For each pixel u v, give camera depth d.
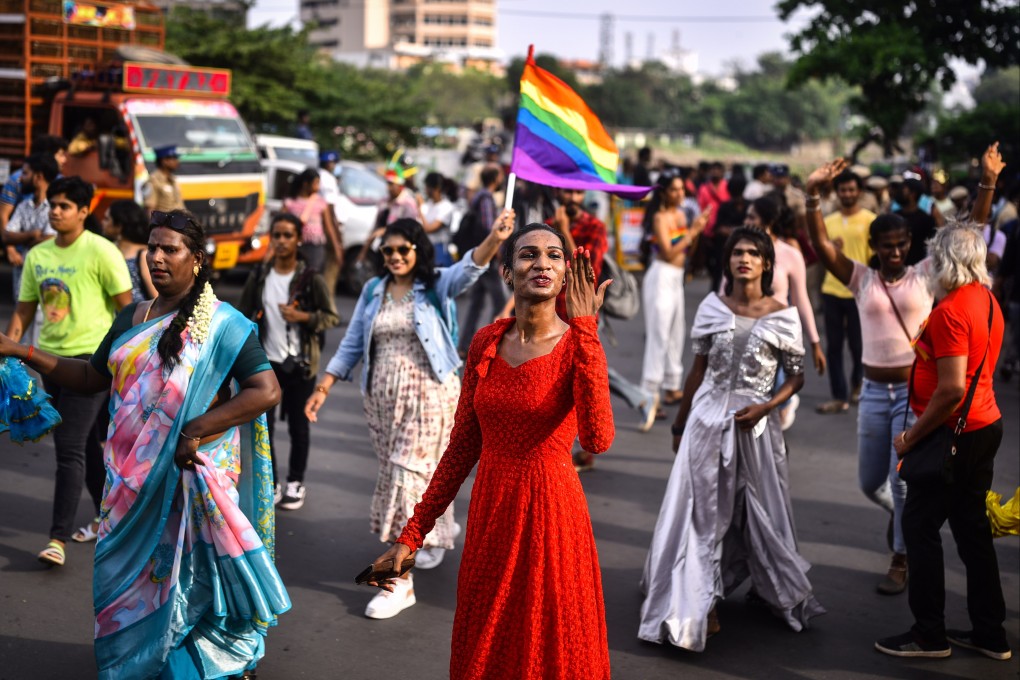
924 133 23.62
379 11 151.38
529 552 3.14
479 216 10.55
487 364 3.23
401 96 31.62
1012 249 9.64
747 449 4.67
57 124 12.43
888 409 5.16
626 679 4.23
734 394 4.69
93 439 5.59
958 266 4.25
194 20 26.70
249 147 13.02
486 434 3.25
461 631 3.26
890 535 5.25
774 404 4.65
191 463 3.61
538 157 5.30
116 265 5.35
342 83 31.00
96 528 5.61
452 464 3.39
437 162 37.06
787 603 4.64
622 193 5.39
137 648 3.64
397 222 5.07
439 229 12.45
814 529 6.08
